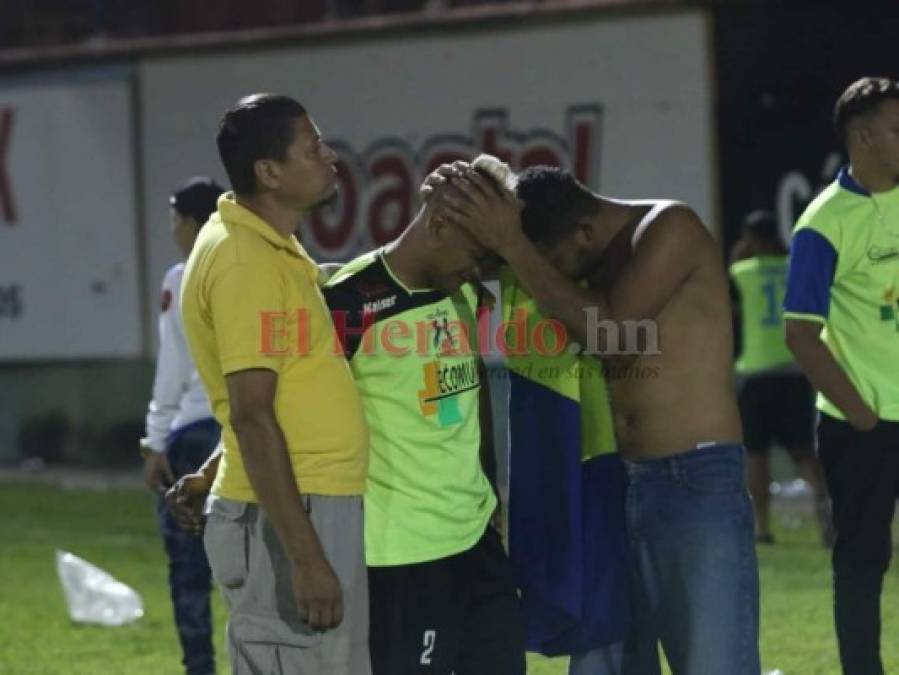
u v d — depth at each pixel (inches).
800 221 708.7
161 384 794.2
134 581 1192.2
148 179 1784.0
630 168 1518.2
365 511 563.8
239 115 518.0
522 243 549.6
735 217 1476.4
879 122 686.5
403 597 567.8
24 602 1111.0
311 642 517.0
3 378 1915.6
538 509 608.4
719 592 559.2
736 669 559.8
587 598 606.9
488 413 609.3
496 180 549.6
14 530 1459.2
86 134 1820.9
